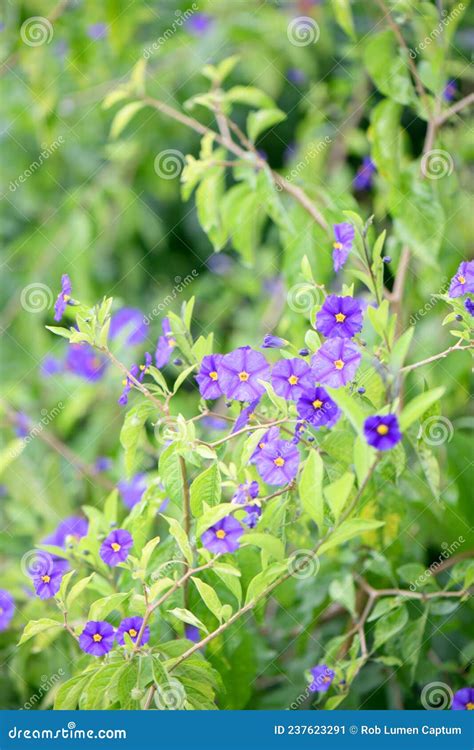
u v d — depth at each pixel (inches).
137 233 70.7
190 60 65.8
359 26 64.3
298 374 40.4
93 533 45.4
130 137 67.8
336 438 41.4
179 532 40.9
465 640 50.5
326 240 49.7
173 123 67.7
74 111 67.3
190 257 72.0
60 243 65.5
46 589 41.8
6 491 56.8
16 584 51.3
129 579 44.1
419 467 48.9
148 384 42.9
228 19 63.6
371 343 46.0
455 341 51.9
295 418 41.4
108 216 69.2
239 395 40.8
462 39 58.0
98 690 41.6
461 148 54.8
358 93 63.0
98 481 55.6
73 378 58.9
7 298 70.1
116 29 59.4
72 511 55.5
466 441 48.8
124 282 69.4
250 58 64.6
